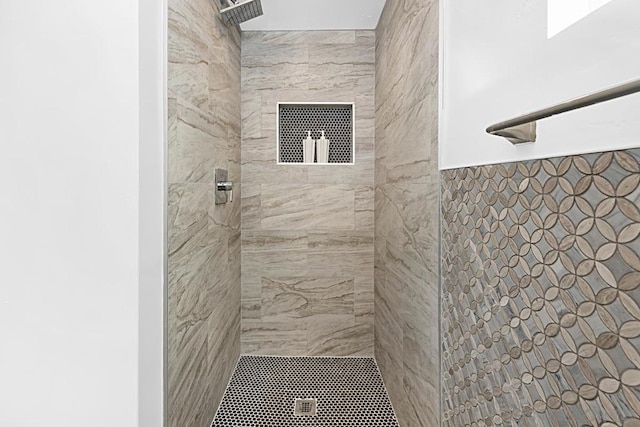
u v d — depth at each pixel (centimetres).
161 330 142
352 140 303
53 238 128
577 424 76
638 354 63
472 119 122
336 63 295
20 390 130
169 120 146
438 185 149
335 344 300
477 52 118
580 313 75
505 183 103
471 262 123
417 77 178
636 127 63
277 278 298
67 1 125
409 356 193
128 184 127
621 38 65
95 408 129
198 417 186
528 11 92
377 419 218
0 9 126
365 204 297
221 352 232
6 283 129
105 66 126
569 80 78
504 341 103
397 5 218
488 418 112
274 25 285
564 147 80
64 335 129
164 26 140
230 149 253
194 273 177
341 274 298
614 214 67
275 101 294
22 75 127
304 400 237
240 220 291
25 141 127
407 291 197
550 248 84
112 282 128
